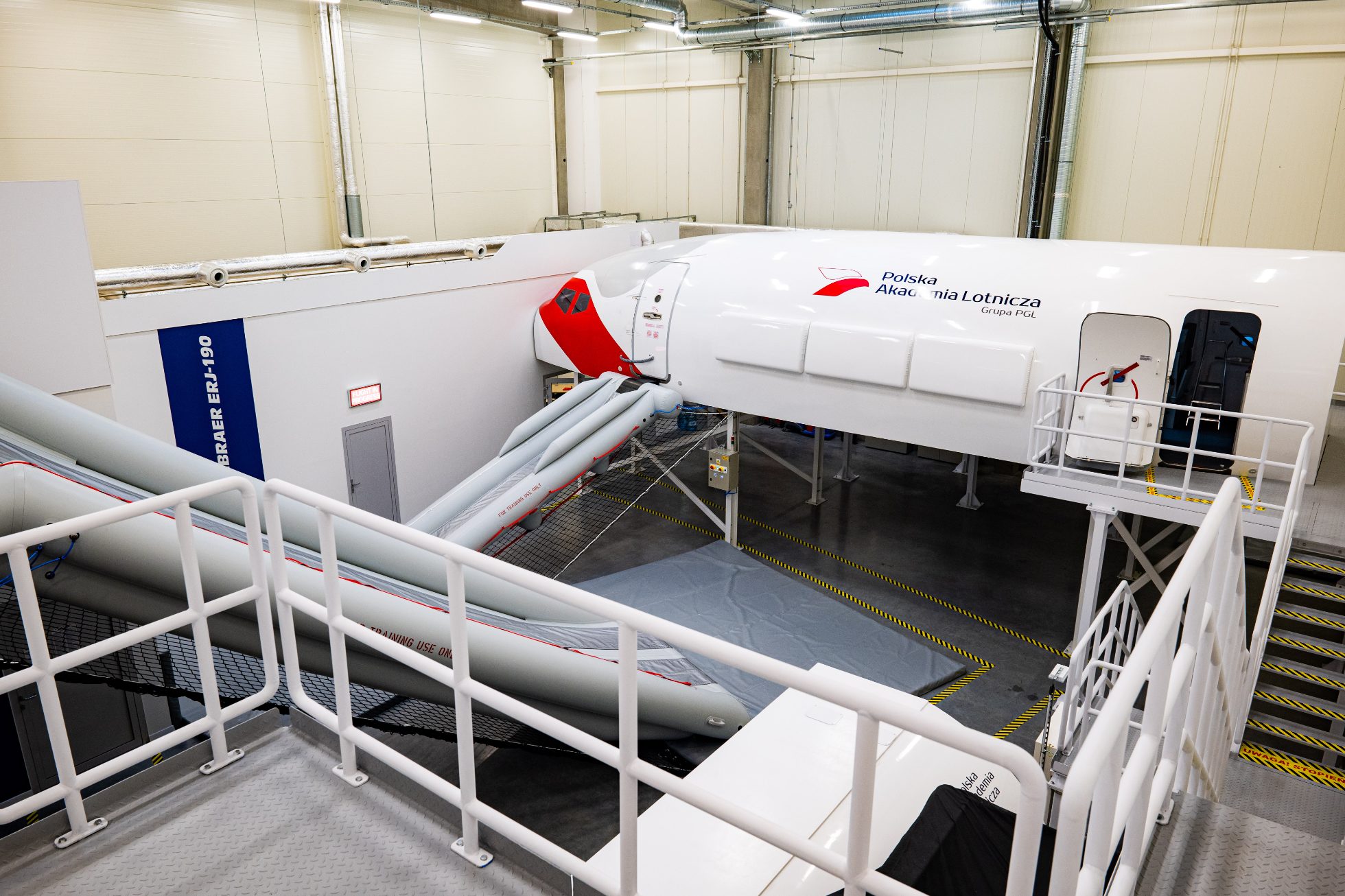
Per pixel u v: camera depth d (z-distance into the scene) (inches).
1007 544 453.4
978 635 366.3
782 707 192.5
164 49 509.0
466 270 459.5
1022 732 301.7
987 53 557.3
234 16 536.4
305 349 397.7
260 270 382.6
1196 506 275.4
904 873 118.8
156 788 106.4
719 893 141.1
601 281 470.9
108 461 209.5
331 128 584.4
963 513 495.2
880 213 631.2
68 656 94.4
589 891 87.8
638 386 464.1
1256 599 360.2
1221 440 317.7
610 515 487.8
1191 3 464.4
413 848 96.4
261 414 386.9
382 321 426.6
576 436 396.2
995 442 356.5
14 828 194.2
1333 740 213.9
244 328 374.9
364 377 424.2
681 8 633.0
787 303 402.6
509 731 229.0
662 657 291.0
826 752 177.5
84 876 93.2
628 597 393.1
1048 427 298.7
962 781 171.2
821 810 160.2
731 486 431.8
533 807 243.9
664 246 474.0
